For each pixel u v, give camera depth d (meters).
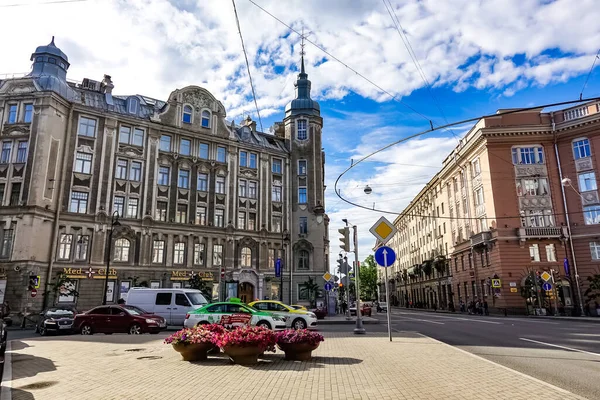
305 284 44.00
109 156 36.56
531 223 41.16
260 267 43.47
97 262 34.16
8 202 32.19
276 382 7.54
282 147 49.62
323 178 56.47
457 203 53.62
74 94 36.72
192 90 42.53
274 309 21.72
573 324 24.42
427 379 7.82
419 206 75.62
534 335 17.20
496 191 41.97
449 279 57.56
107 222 35.25
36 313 30.53
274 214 46.16
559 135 41.88
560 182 41.38
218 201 42.09
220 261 40.91
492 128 42.69
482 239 43.12
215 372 8.50
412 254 82.19
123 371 8.75
